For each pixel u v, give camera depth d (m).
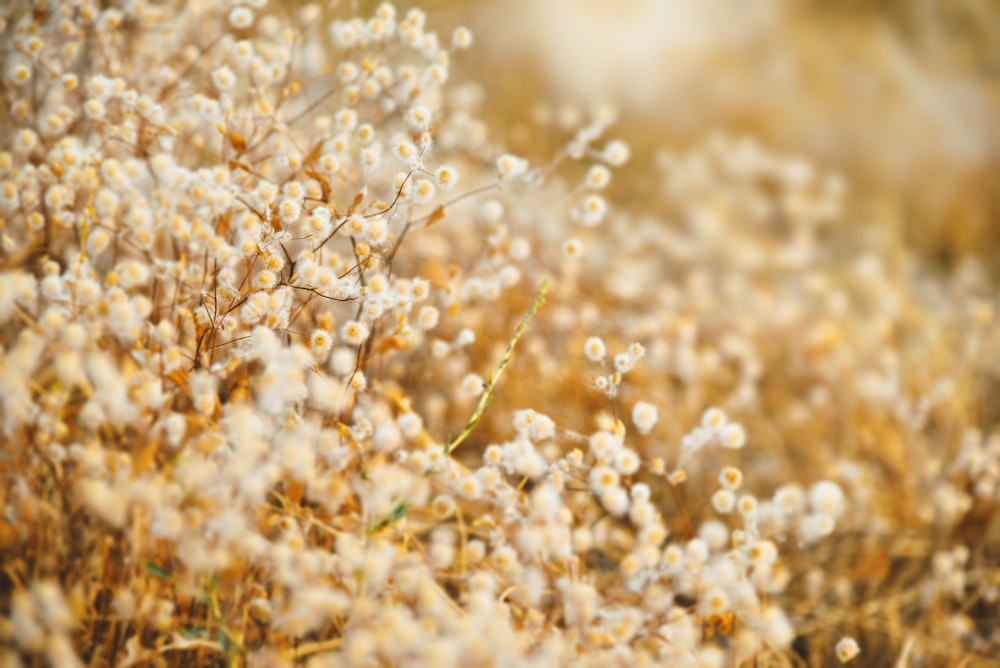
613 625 0.74
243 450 0.70
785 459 1.03
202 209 0.75
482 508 0.86
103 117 0.79
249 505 0.72
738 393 1.03
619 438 0.75
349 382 0.77
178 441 0.72
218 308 0.76
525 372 0.92
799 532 0.78
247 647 0.74
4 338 0.82
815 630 0.91
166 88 0.84
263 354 0.72
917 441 1.00
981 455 0.95
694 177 1.35
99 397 0.70
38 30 0.82
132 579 0.73
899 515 0.98
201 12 0.88
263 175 0.79
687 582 0.75
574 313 0.95
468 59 1.31
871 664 0.90
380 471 0.72
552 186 1.11
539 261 0.98
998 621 0.92
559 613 0.77
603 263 1.13
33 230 0.79
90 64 0.85
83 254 0.74
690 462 0.97
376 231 0.73
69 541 0.74
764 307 1.19
